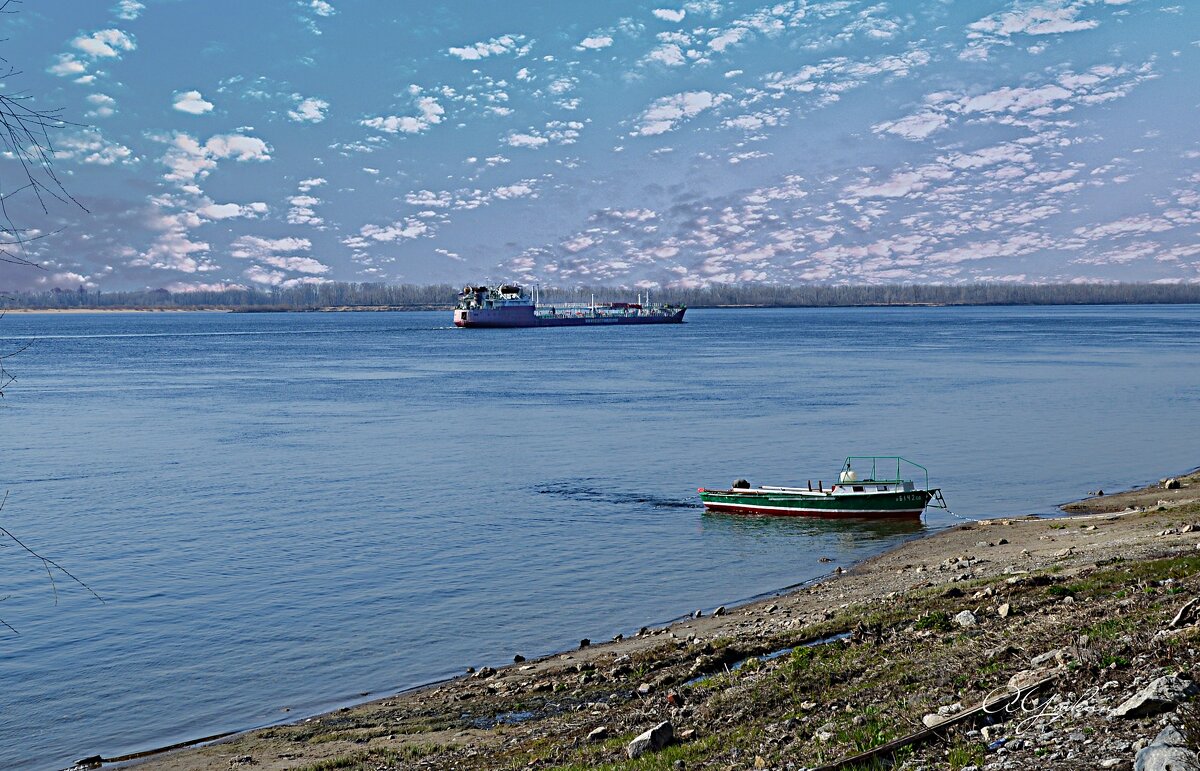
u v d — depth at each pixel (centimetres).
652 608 3431
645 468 6612
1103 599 2320
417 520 5038
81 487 6022
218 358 19775
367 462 6944
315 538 4641
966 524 4725
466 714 2339
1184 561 2586
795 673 2094
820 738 1609
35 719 2552
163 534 4744
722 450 7338
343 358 19688
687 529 4812
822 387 12294
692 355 19638
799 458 6969
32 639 3212
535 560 4184
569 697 2362
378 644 3106
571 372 15388
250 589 3784
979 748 1370
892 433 8138
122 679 2841
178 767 2161
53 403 11075
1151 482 5878
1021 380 13012
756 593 3597
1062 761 1246
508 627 3247
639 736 1789
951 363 16412
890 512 4956
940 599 2681
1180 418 9019
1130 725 1297
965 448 7350
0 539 4638
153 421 9425
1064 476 6162
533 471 6525
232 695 2702
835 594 3328
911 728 1534
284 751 2194
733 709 1948
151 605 3584
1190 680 1358
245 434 8475
